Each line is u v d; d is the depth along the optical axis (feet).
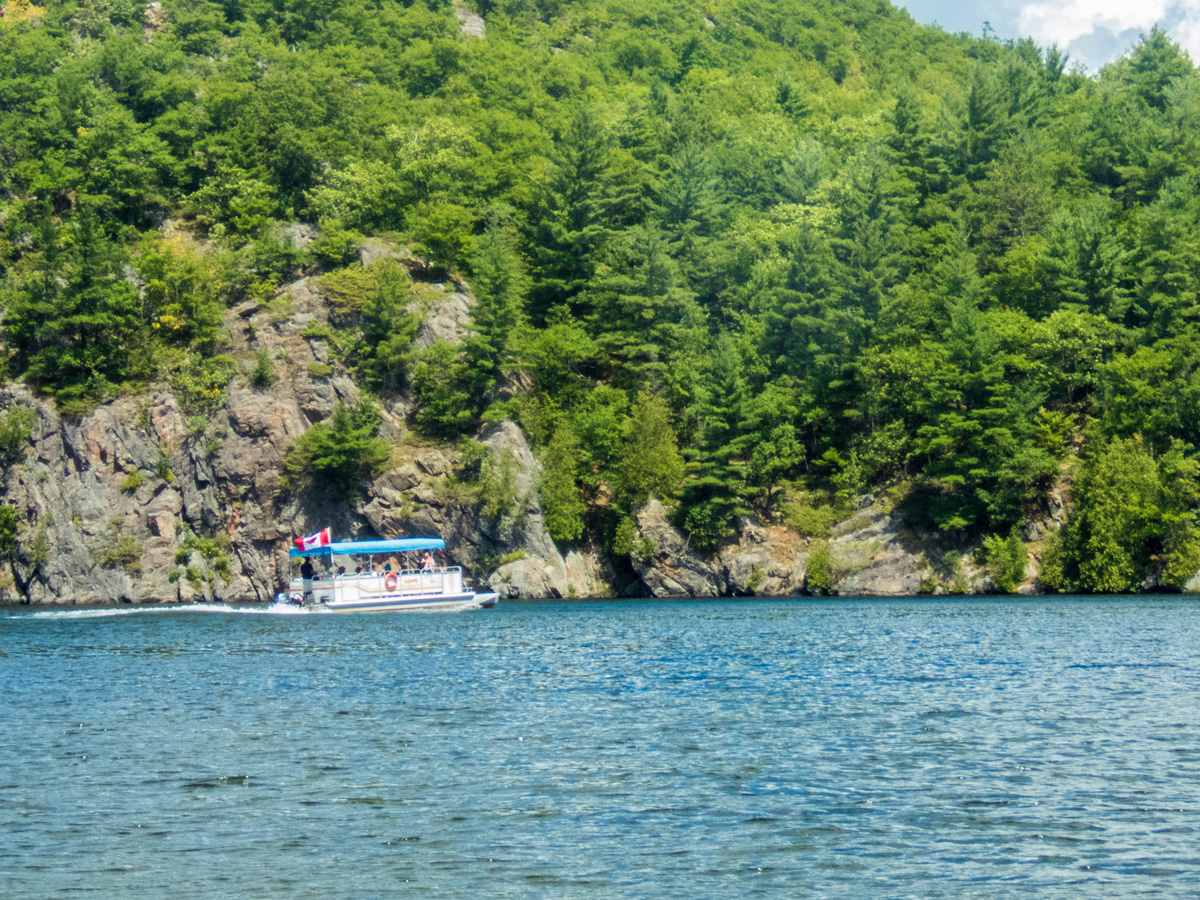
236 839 77.92
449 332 407.23
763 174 537.65
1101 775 92.89
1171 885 66.90
